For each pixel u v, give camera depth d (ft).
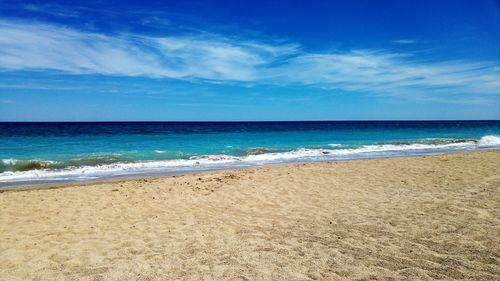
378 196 28.55
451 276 14.29
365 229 20.33
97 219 24.36
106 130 171.94
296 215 24.08
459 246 17.24
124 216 25.04
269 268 15.61
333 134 144.36
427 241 18.06
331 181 35.60
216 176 39.88
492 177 34.60
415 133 150.82
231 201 28.78
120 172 48.88
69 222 23.71
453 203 25.12
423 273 14.62
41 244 19.58
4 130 162.50
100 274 15.66
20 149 77.15
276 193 31.07
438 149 80.07
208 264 16.29
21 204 28.40
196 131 168.55
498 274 14.33
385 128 214.69
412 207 24.57
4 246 19.29
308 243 18.48
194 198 30.01
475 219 21.25
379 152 74.28
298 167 45.47
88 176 45.55
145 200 29.48
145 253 17.99
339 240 18.74
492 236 18.34
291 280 14.43
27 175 46.14
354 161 50.70
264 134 143.43
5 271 16.22
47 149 77.66
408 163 46.88
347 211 24.40
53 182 41.06
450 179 34.42
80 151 74.08
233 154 70.64
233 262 16.40
